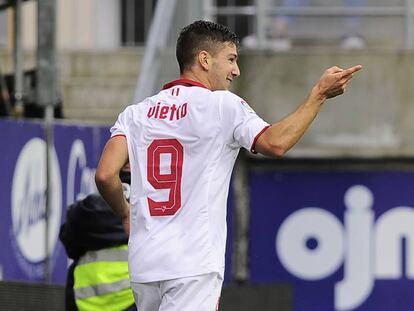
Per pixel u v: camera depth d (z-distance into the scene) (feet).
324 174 127.03
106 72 147.23
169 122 57.57
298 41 127.44
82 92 143.43
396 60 124.67
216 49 59.06
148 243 56.70
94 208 72.38
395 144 124.88
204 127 56.75
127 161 59.82
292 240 126.82
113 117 141.69
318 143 125.18
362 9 127.24
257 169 127.03
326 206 126.93
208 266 56.08
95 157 115.24
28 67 147.02
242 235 126.82
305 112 54.60
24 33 157.89
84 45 158.40
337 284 126.21
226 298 105.40
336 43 127.54
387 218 126.62
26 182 100.78
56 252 105.70
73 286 74.18
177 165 57.00
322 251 126.52
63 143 107.45
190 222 56.44
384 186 126.72
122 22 160.66
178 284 55.98
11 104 115.65
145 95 121.39
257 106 123.85
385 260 126.21
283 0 127.65
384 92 124.88
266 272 126.52
